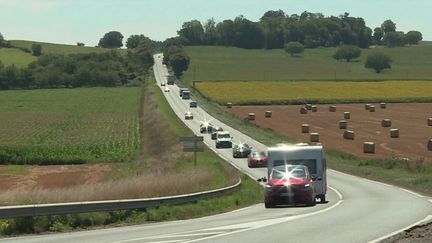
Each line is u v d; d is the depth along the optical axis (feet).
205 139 420.36
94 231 95.76
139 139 431.43
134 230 96.02
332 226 93.71
